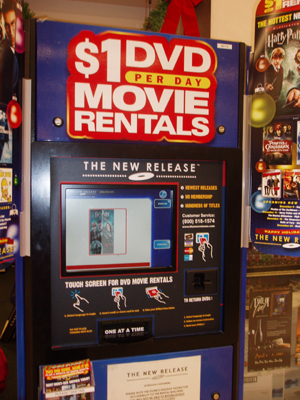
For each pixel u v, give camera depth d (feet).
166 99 3.84
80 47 3.60
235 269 4.15
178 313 4.05
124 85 3.72
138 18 15.87
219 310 4.19
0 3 3.14
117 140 3.75
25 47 3.54
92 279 3.80
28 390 3.71
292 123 3.96
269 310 4.50
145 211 3.93
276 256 4.48
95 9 15.51
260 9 3.97
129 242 3.90
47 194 3.60
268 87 3.99
